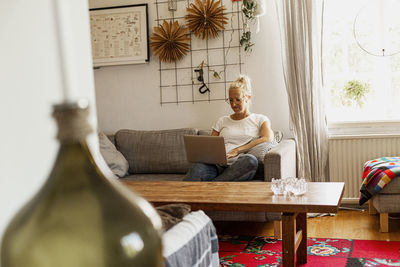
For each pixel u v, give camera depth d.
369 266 2.56
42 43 0.51
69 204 0.26
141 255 0.26
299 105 3.84
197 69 4.23
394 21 3.98
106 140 4.02
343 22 4.08
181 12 4.24
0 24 0.49
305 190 2.32
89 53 0.61
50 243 0.25
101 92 4.47
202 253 1.48
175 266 1.25
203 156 3.32
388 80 4.03
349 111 4.10
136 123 4.43
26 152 0.50
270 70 4.09
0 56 0.49
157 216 0.29
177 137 4.04
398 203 3.13
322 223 3.49
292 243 2.16
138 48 4.32
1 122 0.48
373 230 3.26
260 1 3.84
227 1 4.12
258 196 2.30
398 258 2.67
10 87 0.49
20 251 0.25
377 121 3.90
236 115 3.80
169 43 4.22
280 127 4.11
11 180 0.49
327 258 2.72
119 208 0.26
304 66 3.83
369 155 3.85
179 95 4.32
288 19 3.85
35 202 0.26
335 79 4.12
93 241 0.25
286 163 3.26
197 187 2.61
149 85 4.38
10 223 0.26
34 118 0.51
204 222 1.58
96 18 4.37
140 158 4.05
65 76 0.26
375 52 4.02
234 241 3.13
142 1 4.31
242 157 3.26
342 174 3.91
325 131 3.87
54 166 0.27
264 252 2.87
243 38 4.00
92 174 0.27
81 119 0.26
